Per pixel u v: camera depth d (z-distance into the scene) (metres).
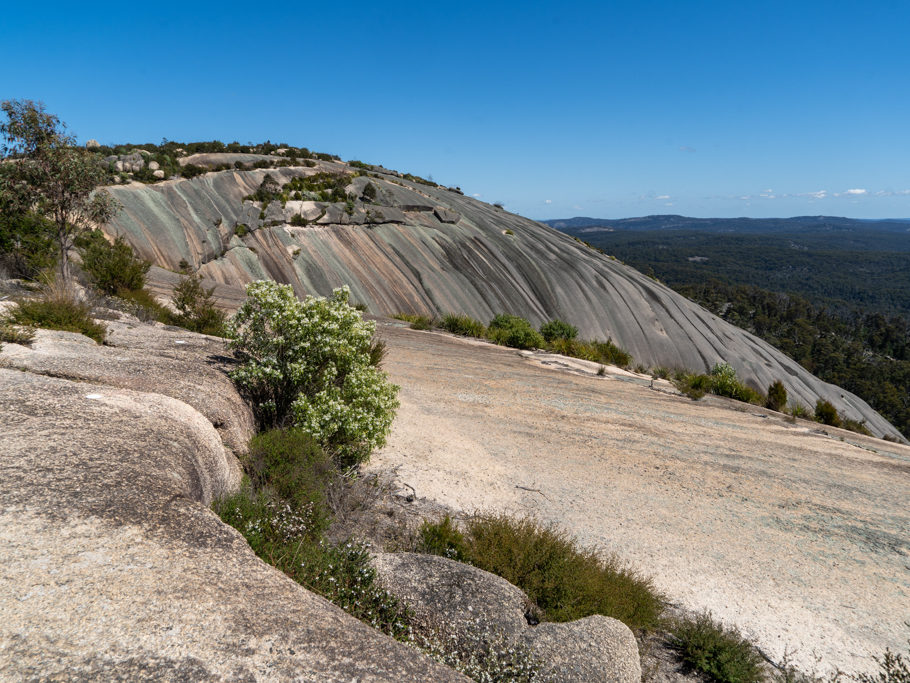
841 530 6.36
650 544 5.40
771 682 3.58
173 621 1.81
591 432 9.38
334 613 2.15
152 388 4.62
